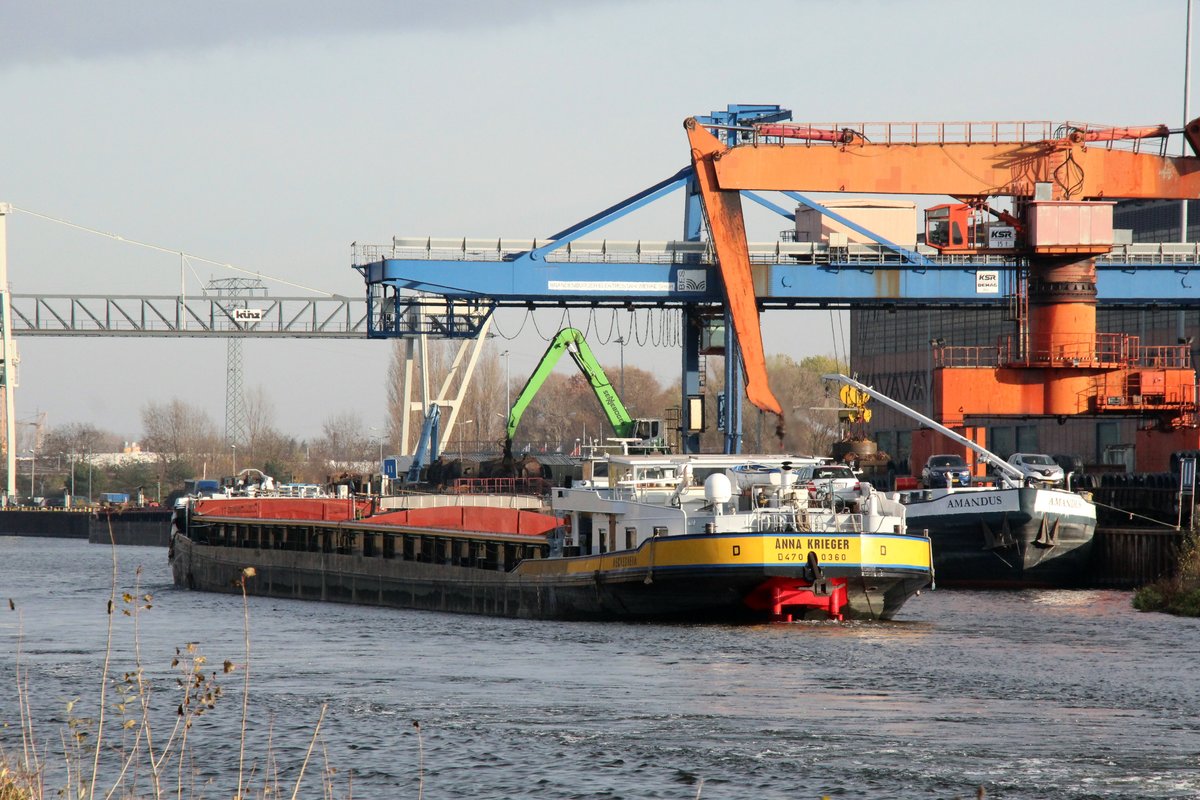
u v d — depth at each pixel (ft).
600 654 286.46
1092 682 248.52
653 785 184.03
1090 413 515.50
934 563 451.53
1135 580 440.86
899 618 345.31
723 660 274.77
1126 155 515.91
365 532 452.76
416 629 346.54
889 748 199.82
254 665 283.38
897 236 629.51
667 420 625.00
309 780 190.19
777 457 367.04
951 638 304.91
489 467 655.35
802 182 526.98
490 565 395.96
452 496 548.72
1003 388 518.37
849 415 522.06
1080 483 546.67
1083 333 513.86
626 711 226.58
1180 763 190.70
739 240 537.65
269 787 186.50
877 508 330.34
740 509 340.59
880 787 181.37
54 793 179.73
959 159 518.78
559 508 375.86
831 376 476.95
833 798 177.17
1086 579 457.68
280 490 582.35
